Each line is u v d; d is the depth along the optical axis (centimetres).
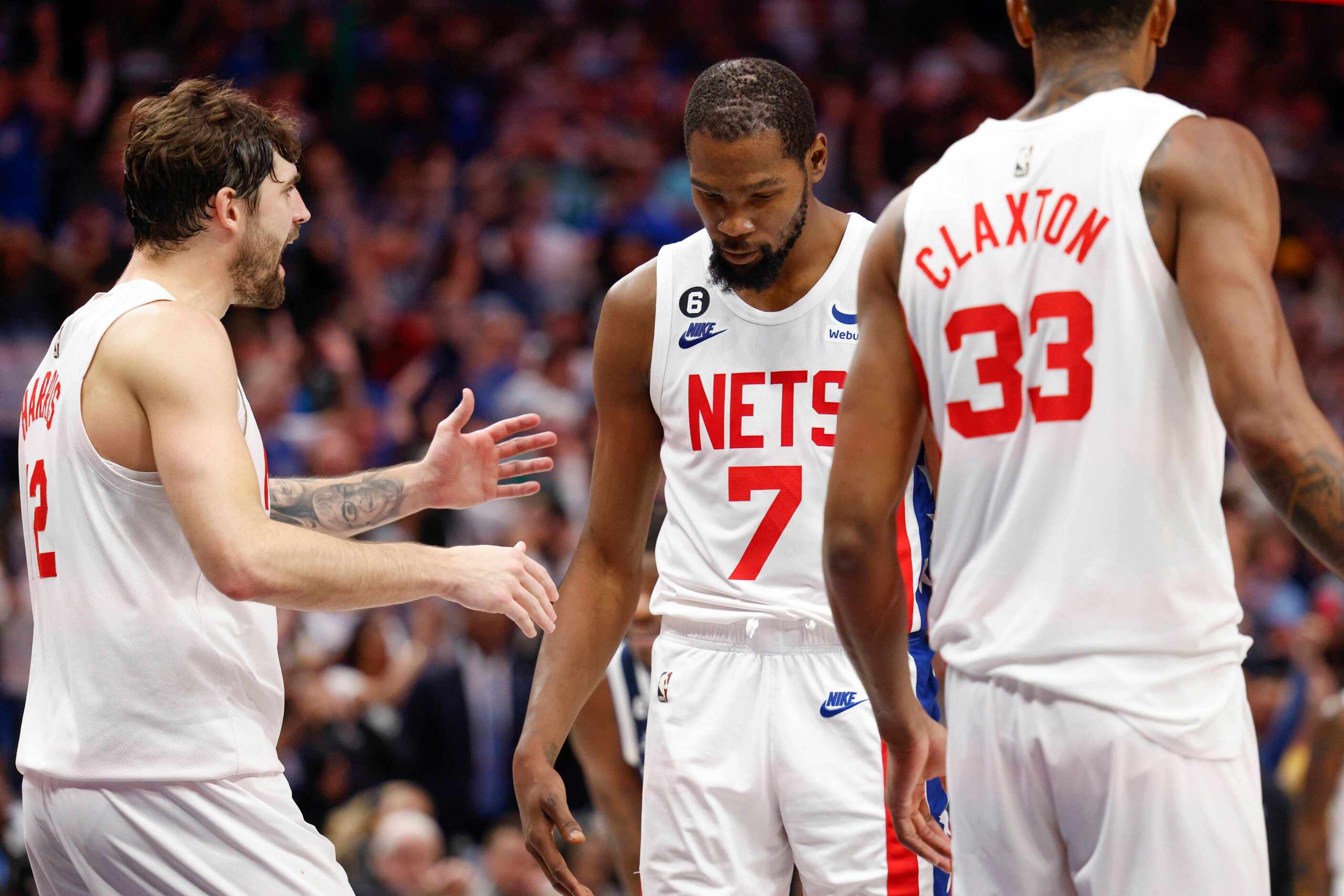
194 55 2148
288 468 1557
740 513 545
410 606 1377
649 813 559
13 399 1625
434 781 1212
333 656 1279
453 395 1781
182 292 522
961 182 383
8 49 2025
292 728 1145
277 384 1638
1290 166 2534
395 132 2239
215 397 482
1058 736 359
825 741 533
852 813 527
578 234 2144
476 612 1278
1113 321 355
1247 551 1559
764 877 548
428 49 2327
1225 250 340
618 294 568
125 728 485
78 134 1980
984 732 374
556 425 1728
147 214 522
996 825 376
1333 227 2462
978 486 374
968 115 2500
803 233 539
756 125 505
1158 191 352
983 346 371
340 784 1144
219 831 492
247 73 2175
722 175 509
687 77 2483
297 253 1845
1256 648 1352
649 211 2231
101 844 490
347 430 1634
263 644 514
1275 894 1049
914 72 2552
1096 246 358
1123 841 355
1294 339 2255
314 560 479
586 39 2448
